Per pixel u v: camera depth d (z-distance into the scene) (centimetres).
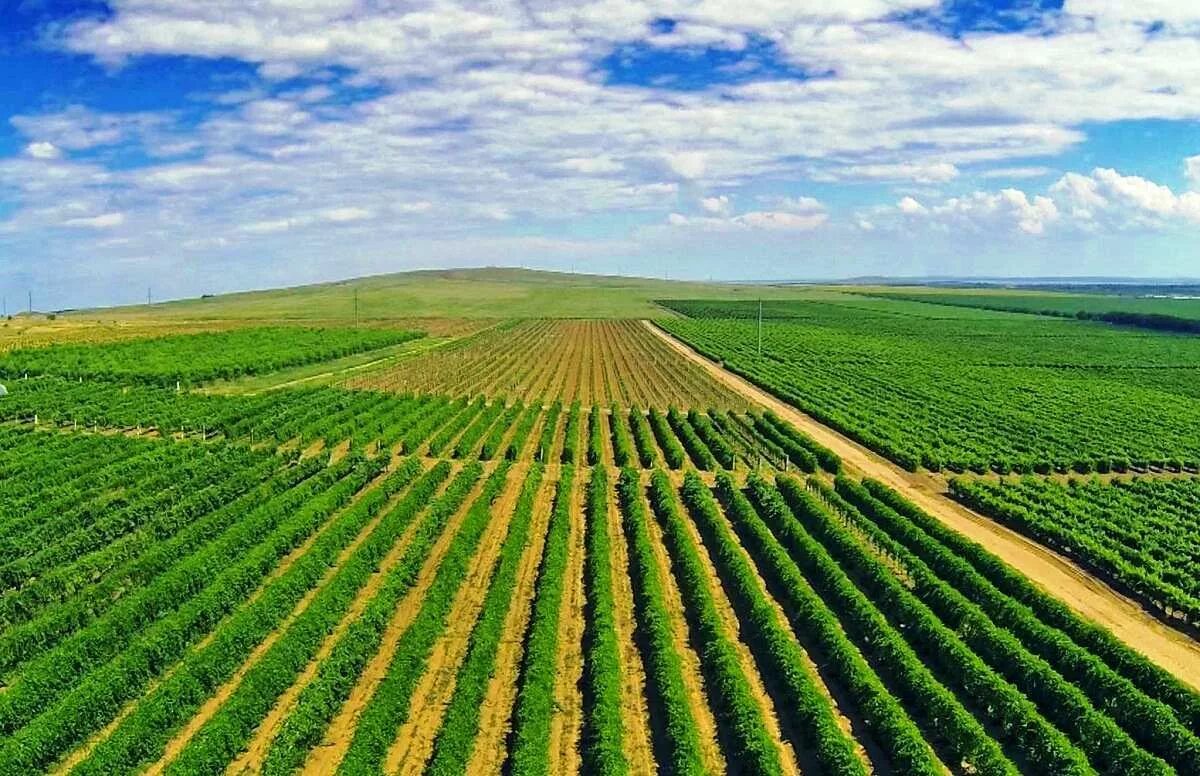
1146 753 3519
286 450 8769
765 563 5781
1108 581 5847
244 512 6512
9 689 3819
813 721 3722
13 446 8650
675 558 5841
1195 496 7719
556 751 3619
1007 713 3853
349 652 4172
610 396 12594
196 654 4153
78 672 4125
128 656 4103
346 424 9712
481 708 3922
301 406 10856
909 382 13888
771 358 16812
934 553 5722
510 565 5356
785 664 4191
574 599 5084
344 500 6888
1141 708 3859
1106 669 4169
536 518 6612
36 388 11981
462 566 5456
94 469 7819
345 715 3878
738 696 3862
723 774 3528
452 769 3341
